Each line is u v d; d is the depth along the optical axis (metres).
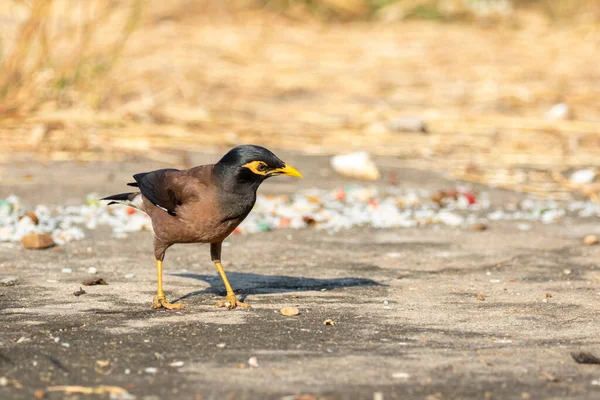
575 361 7.20
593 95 24.02
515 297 9.41
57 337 7.74
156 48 26.98
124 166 16.25
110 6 21.48
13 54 18.81
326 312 8.75
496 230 12.83
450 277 10.32
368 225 13.08
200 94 22.73
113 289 9.57
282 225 12.91
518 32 33.59
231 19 32.31
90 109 19.33
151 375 6.79
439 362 7.16
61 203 13.76
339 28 33.59
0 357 7.17
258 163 8.47
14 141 17.36
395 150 18.41
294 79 25.30
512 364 7.11
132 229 12.45
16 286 9.60
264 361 7.15
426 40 31.55
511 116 21.55
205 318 8.48
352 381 6.70
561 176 16.59
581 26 33.94
